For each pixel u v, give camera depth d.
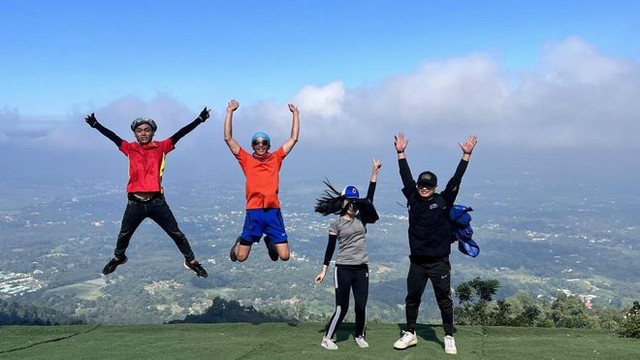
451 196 4.77
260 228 5.38
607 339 5.73
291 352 4.96
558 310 16.72
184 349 5.09
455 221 4.90
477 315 10.01
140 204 5.33
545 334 6.10
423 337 5.66
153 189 5.32
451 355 4.91
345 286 5.03
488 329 6.12
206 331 5.99
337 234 5.09
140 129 5.39
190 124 5.58
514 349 5.14
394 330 5.97
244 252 5.48
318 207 5.07
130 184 5.37
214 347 5.14
